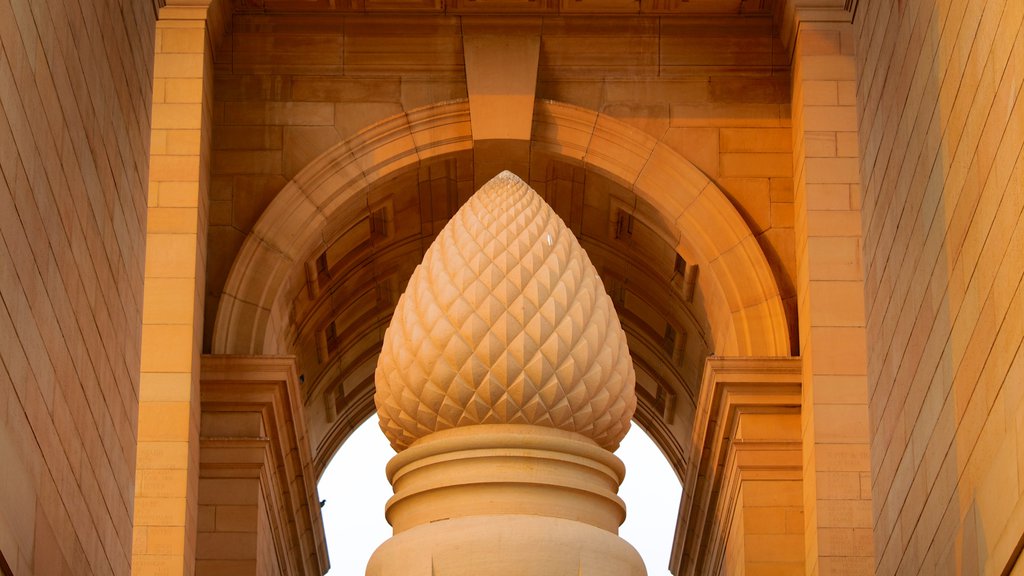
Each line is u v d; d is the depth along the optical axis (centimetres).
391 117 3186
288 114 3186
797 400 2988
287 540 3247
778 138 3181
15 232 1639
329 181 3159
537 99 3195
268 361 2997
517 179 2008
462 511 1809
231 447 2952
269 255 3111
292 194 3139
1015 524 1631
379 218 3331
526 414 1836
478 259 1869
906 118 2119
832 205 2956
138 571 2752
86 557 1952
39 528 1725
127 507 2180
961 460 1861
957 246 1878
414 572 1748
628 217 3306
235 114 3181
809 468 2873
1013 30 1683
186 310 2905
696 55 3216
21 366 1664
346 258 3372
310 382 3622
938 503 1962
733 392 2994
